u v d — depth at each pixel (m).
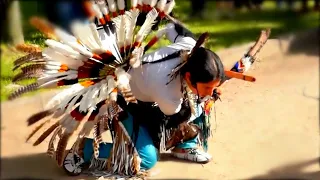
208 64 3.61
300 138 5.01
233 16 11.22
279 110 5.62
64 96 3.71
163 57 3.82
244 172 4.34
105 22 3.85
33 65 3.77
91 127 3.78
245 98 5.73
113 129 4.02
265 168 4.42
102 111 3.74
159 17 3.97
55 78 3.74
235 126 5.19
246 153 4.68
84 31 3.64
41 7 5.14
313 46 8.26
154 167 4.30
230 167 4.40
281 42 7.80
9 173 4.18
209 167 4.38
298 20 11.09
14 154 4.54
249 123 5.27
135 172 4.05
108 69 3.78
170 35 4.08
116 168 4.09
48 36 3.72
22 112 5.44
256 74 6.44
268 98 5.87
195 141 4.41
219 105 5.51
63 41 3.63
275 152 4.70
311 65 7.16
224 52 7.80
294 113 5.57
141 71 3.81
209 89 3.70
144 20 3.94
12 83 4.21
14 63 3.91
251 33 9.45
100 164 4.19
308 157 4.64
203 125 4.24
